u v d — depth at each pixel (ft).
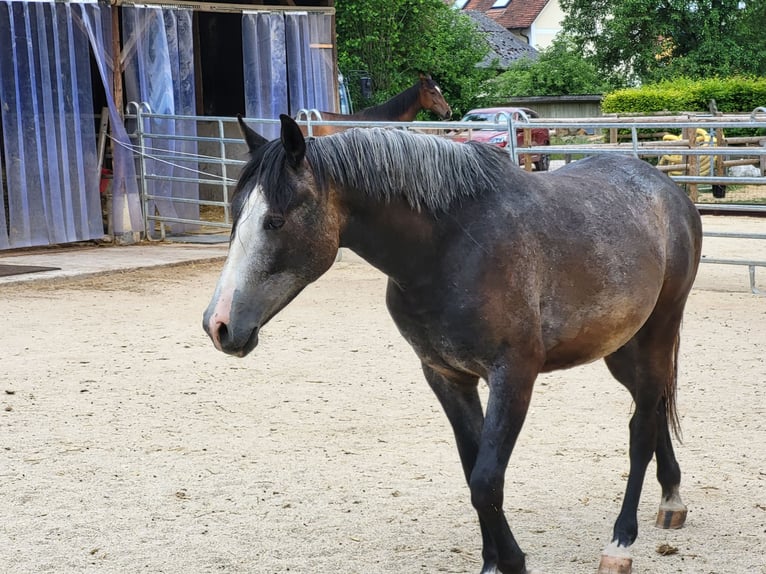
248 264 9.71
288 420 18.29
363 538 12.85
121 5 41.34
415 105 48.11
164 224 44.27
